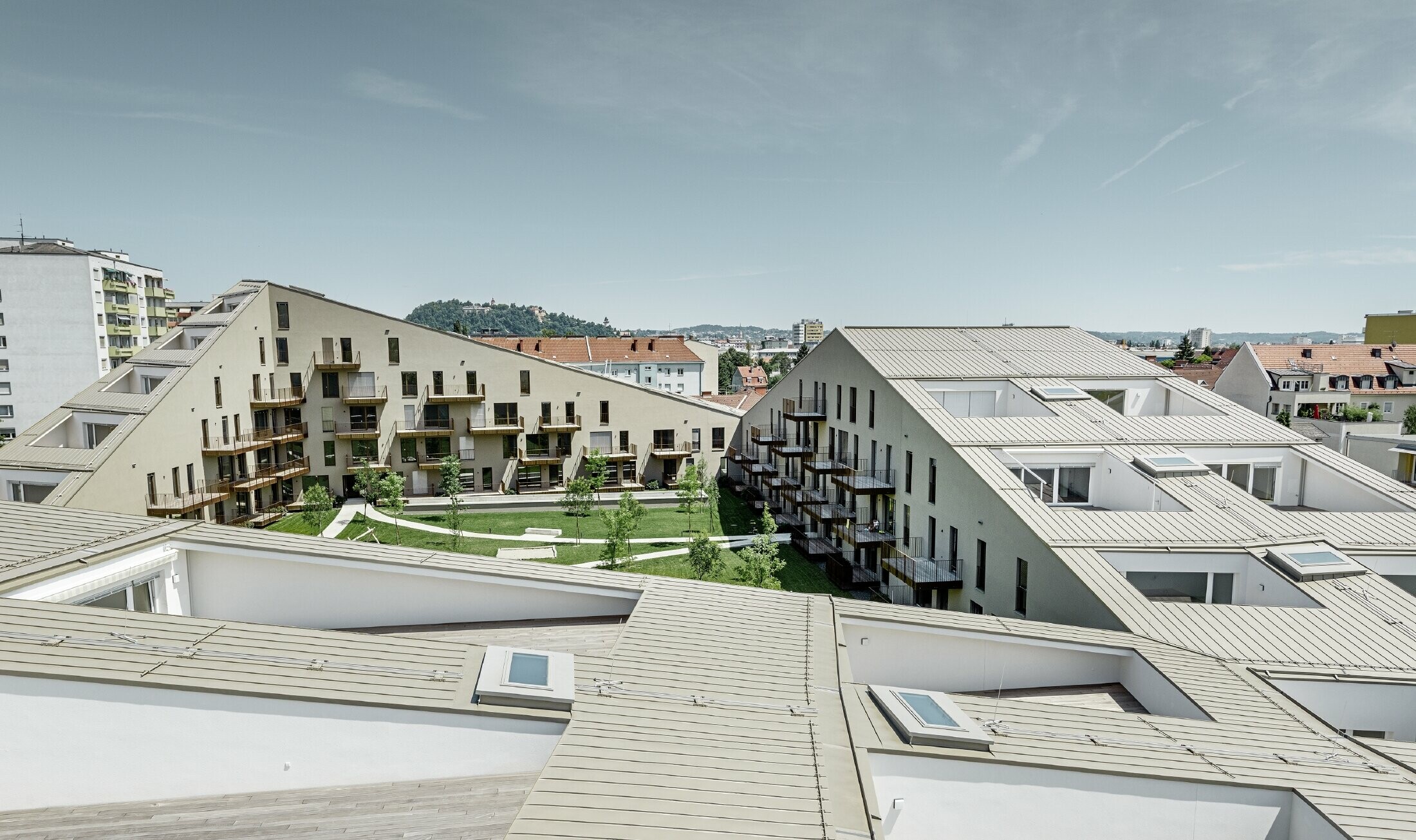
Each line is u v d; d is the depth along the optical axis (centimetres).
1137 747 1016
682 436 5322
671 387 9669
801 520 4181
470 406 4922
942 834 941
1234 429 2708
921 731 943
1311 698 1402
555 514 4566
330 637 995
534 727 880
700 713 950
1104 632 1488
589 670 1036
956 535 2517
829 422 3897
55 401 6819
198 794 827
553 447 5122
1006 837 948
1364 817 887
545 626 1412
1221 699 1227
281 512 4425
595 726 883
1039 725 1045
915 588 2814
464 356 4888
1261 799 954
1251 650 1479
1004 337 3769
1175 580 1911
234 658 891
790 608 1403
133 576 1223
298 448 4716
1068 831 949
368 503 4603
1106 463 2500
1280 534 1959
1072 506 2559
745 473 5269
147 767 816
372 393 4778
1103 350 3588
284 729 837
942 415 2775
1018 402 3059
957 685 1434
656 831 696
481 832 748
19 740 789
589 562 3556
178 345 4234
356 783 852
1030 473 2498
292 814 783
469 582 1419
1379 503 2261
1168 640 1514
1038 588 1961
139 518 1403
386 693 870
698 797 757
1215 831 958
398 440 4847
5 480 3064
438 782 854
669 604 1359
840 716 992
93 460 3052
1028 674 1448
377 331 4741
